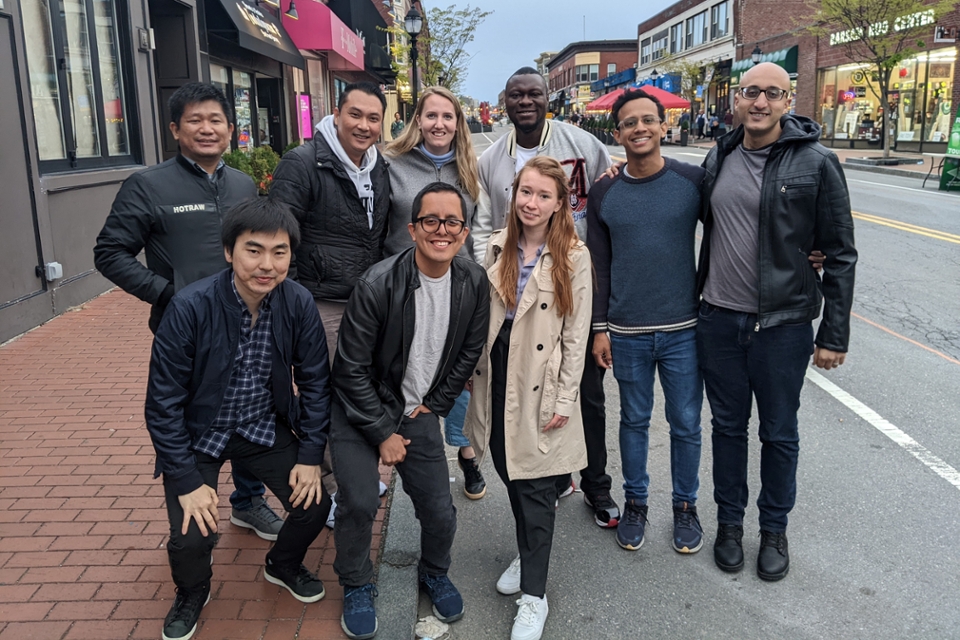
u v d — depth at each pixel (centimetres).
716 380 329
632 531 352
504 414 296
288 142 1747
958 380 570
